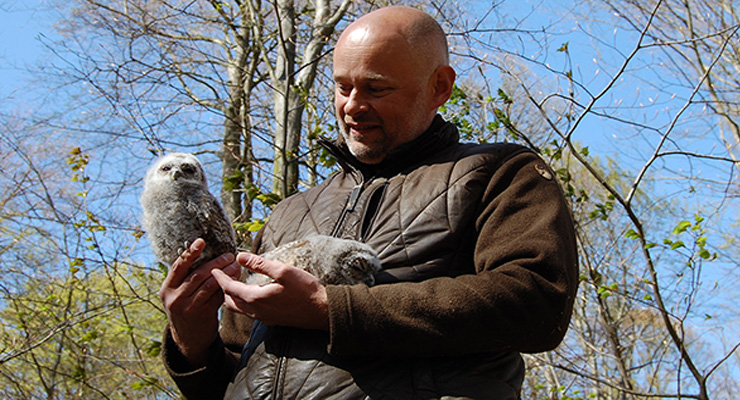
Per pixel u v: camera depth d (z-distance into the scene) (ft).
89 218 24.07
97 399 31.30
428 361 7.84
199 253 8.67
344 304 7.47
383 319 7.39
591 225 32.45
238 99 34.45
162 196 10.45
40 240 32.94
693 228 19.51
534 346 7.75
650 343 32.32
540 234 8.04
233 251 10.66
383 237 8.71
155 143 28.89
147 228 10.69
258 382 8.14
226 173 32.78
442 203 8.63
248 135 30.71
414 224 8.61
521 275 7.66
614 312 33.37
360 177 9.79
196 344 9.16
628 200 19.70
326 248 8.62
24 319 29.25
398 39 9.31
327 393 7.69
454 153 9.23
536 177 8.70
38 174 29.73
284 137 23.58
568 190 22.98
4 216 31.35
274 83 30.99
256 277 9.30
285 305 7.70
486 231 8.32
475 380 7.75
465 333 7.44
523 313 7.52
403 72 9.27
